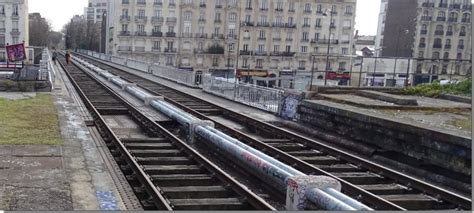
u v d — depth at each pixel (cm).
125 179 909
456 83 2438
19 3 8725
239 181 1023
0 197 729
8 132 1229
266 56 8362
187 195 877
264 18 8406
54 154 1024
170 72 3709
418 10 7569
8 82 2258
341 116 1527
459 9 7650
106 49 10250
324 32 8562
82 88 2803
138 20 8225
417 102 1919
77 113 1664
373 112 1486
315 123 1694
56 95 2197
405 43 7806
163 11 8281
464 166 1060
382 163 1277
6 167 899
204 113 2034
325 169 1134
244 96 2306
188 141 1418
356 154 1369
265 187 966
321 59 8494
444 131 1131
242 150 1084
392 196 943
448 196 914
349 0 8525
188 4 8281
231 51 8319
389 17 8275
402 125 1244
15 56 2755
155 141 1340
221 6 8344
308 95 1934
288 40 8475
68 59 5406
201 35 8394
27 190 769
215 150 1276
